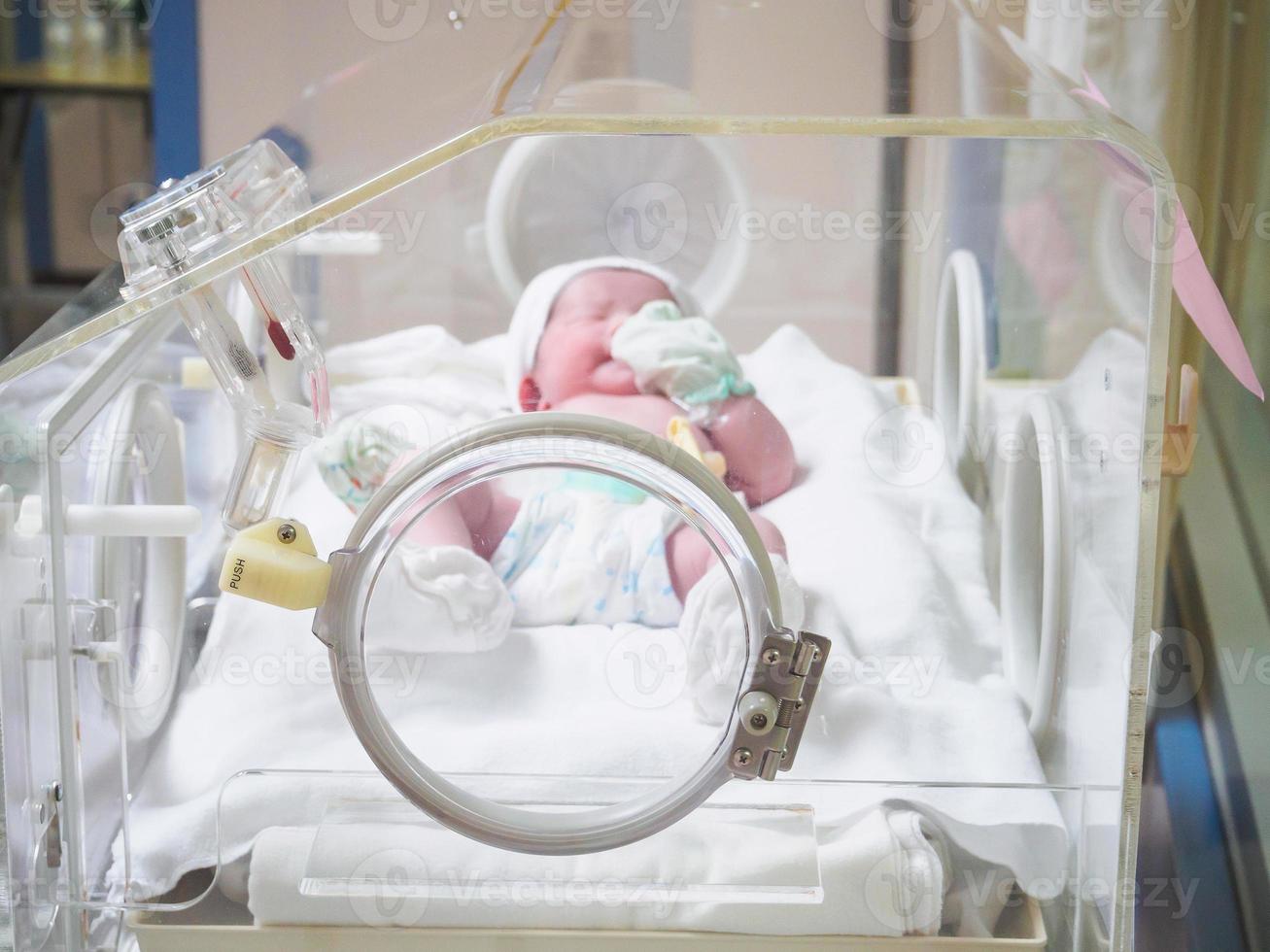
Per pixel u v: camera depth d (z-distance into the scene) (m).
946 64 0.96
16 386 0.83
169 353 1.14
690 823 0.88
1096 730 0.90
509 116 0.81
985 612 1.02
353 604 0.80
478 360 1.34
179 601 0.99
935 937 0.89
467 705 0.93
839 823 0.89
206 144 2.52
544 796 0.89
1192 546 1.39
